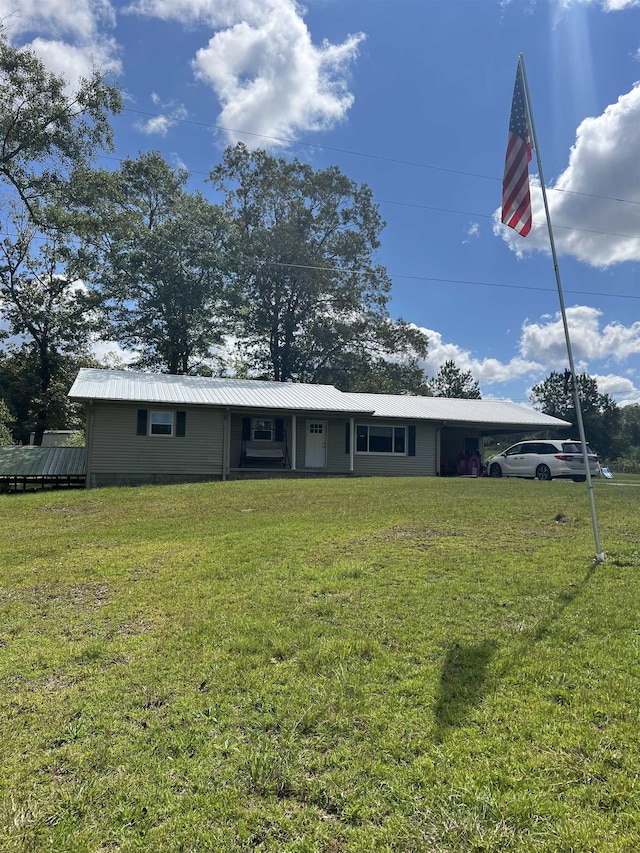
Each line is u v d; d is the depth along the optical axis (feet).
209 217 99.04
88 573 20.51
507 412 77.20
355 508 33.65
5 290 86.94
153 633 14.26
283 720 9.86
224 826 7.33
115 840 7.11
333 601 16.28
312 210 113.80
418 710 10.09
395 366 118.32
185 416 57.47
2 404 89.04
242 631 14.07
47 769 8.57
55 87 64.85
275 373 114.83
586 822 7.20
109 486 49.52
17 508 36.94
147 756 8.86
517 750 8.79
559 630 13.74
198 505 36.47
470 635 13.61
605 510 31.81
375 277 115.24
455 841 6.97
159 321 100.37
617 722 9.56
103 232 75.05
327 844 7.00
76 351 95.04
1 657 12.89
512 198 22.59
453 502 35.45
